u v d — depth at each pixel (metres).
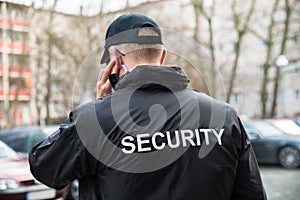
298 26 20.31
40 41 20.83
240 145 1.53
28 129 9.33
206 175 1.40
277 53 22.73
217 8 21.75
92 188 1.42
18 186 5.57
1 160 6.42
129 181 1.35
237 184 1.52
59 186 1.45
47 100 23.17
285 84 37.78
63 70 21.59
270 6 20.94
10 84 26.84
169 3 17.92
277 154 11.05
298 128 11.50
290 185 8.48
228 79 22.70
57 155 1.41
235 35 23.72
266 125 11.68
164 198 1.35
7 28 21.02
